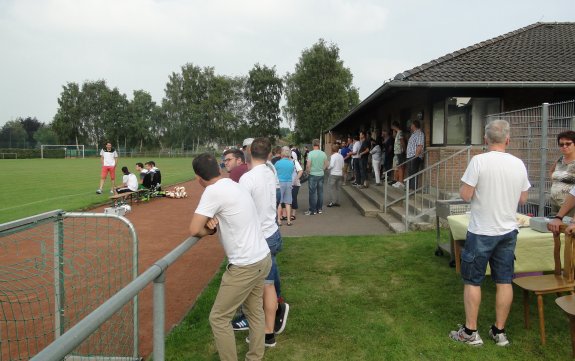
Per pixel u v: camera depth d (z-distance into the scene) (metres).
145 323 4.43
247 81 74.94
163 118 78.19
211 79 75.44
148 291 5.44
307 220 10.01
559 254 3.94
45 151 60.97
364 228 8.88
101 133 79.19
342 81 51.72
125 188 13.33
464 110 10.45
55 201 13.58
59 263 3.61
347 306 4.65
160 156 69.75
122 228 6.52
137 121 76.19
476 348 3.68
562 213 3.87
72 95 78.81
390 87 9.92
